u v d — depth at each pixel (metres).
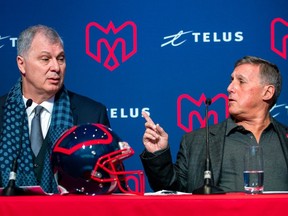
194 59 3.82
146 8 3.82
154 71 3.81
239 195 2.09
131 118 3.81
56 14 3.81
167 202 1.98
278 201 1.97
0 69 3.79
